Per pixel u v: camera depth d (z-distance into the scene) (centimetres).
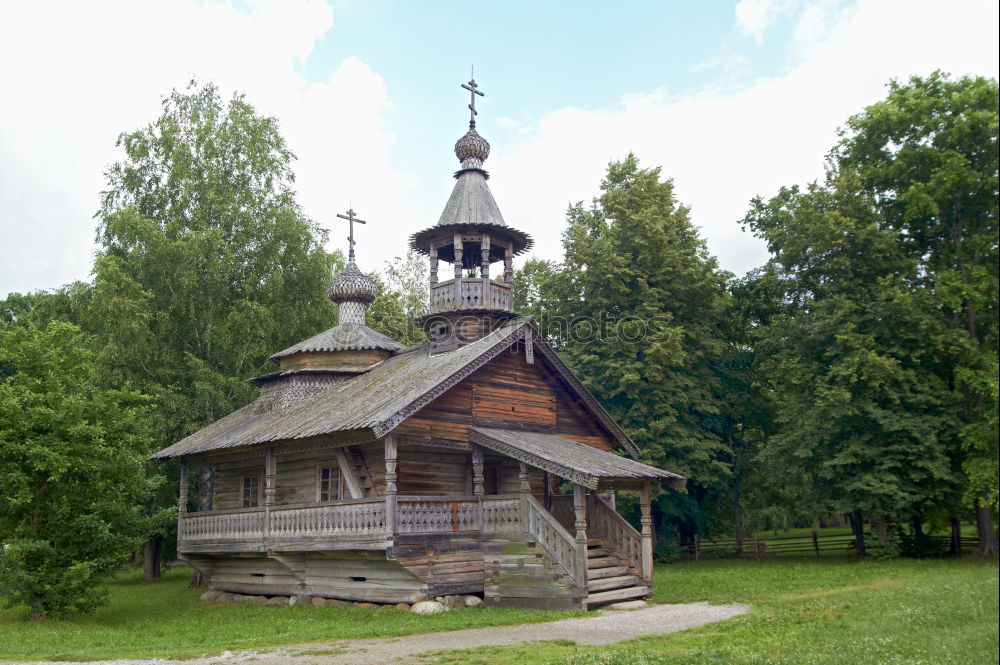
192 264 3394
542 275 4309
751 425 3866
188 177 3597
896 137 1986
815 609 1401
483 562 1984
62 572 1919
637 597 1928
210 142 3672
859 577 2061
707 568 3088
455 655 1240
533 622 1612
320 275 3828
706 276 3581
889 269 2664
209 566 2567
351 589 2050
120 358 3136
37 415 1895
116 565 2019
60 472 1858
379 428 1795
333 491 2291
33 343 2050
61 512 1925
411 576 1903
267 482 2225
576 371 3588
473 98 2767
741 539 3856
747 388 3791
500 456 2378
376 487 2150
